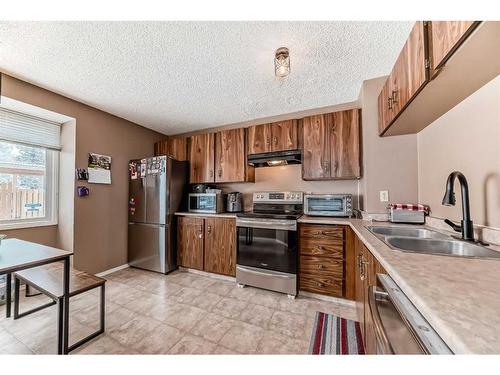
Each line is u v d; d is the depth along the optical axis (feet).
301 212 8.61
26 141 7.59
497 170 3.52
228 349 4.75
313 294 7.15
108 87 7.22
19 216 7.59
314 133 7.98
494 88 3.54
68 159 8.30
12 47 5.18
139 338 5.11
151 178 9.68
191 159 10.57
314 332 5.33
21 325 5.57
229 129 10.16
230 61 5.80
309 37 4.89
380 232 5.34
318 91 7.54
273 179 9.84
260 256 7.73
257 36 4.86
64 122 8.43
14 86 6.62
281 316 6.04
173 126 11.23
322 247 6.96
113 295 7.28
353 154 7.41
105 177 9.27
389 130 6.10
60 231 8.38
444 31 2.99
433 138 5.45
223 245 8.75
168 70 6.22
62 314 4.54
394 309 2.38
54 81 6.81
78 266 8.23
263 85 7.11
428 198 5.77
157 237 9.42
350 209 7.59
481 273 2.23
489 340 1.24
